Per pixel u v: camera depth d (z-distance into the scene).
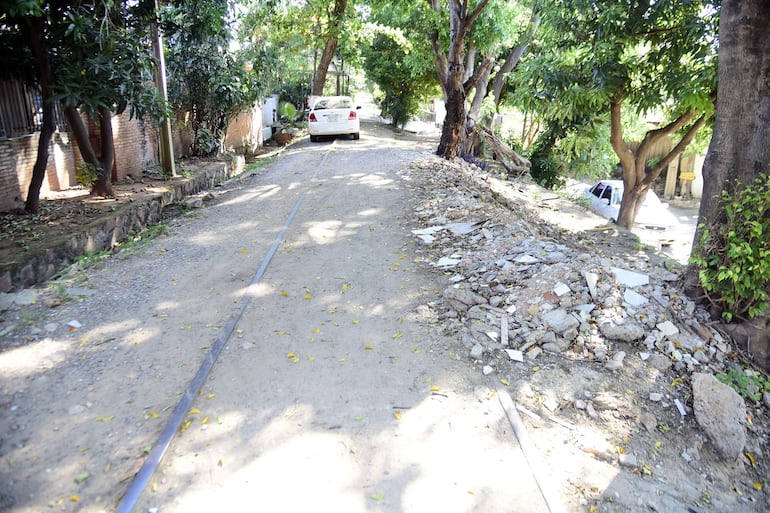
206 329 5.02
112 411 3.82
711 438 4.10
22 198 8.73
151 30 9.93
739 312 5.20
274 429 3.71
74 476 3.23
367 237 7.78
